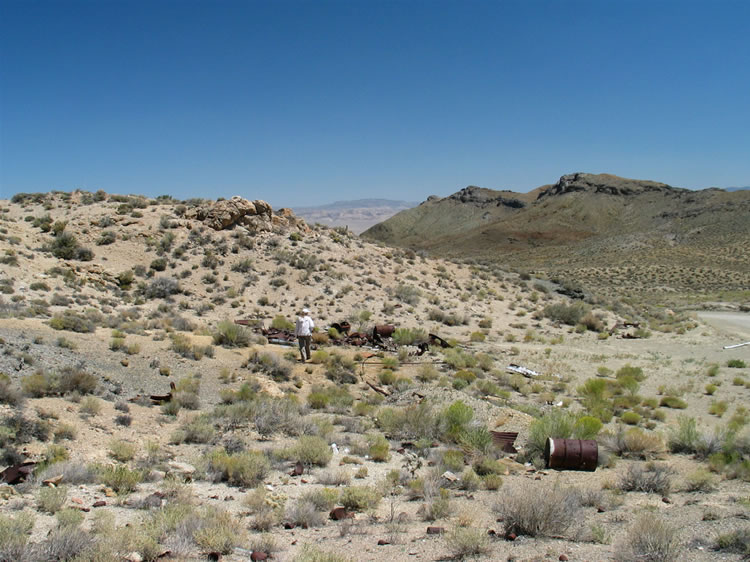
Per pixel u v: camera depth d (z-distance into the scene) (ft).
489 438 46.47
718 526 25.80
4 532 20.88
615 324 151.43
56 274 111.75
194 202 167.53
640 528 23.17
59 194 163.84
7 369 48.24
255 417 49.39
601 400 69.72
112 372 58.54
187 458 38.45
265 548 23.27
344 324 105.70
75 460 33.60
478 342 112.98
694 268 347.15
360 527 27.07
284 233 158.10
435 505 29.68
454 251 643.04
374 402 63.41
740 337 141.90
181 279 123.75
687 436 49.60
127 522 24.94
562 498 28.37
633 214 640.17
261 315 112.57
